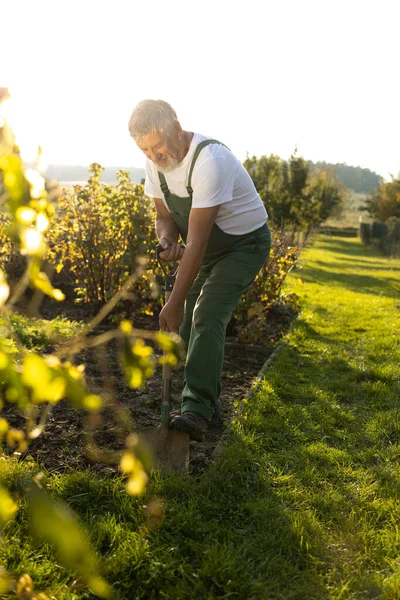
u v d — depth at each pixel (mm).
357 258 23406
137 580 2008
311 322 6969
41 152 802
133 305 6281
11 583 1336
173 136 2812
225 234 3131
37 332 4855
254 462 2941
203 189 2832
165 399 2875
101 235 6184
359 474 2916
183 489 2584
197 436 2848
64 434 3084
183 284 2809
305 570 2125
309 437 3352
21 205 713
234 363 4945
